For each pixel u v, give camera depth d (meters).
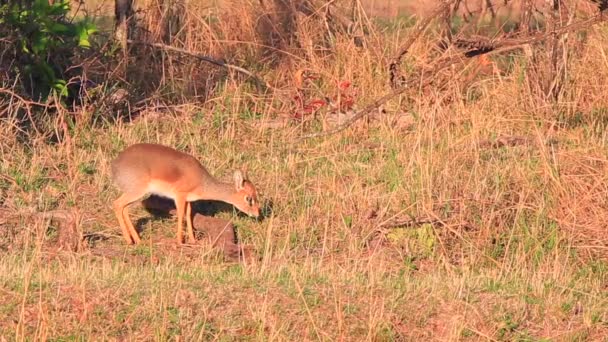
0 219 13.34
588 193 13.57
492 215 13.46
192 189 13.34
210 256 12.95
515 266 12.88
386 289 11.27
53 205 13.90
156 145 13.45
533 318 10.93
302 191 14.55
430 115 16.30
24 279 10.92
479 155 15.05
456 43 14.53
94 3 22.27
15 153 14.86
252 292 10.95
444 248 13.16
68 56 16.86
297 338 10.34
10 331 10.06
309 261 12.59
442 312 10.88
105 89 16.64
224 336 10.25
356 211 13.88
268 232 13.01
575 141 15.95
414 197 13.99
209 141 16.20
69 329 10.17
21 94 15.93
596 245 13.12
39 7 15.88
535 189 13.95
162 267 11.99
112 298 10.60
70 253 12.51
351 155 15.72
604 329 10.82
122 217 13.29
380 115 17.23
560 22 17.09
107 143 15.70
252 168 15.30
